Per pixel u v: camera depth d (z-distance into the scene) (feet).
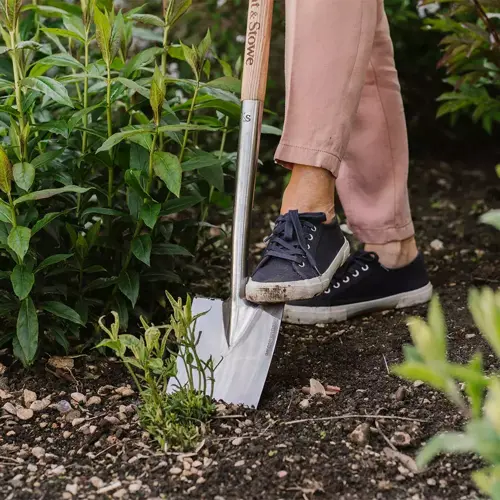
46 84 6.61
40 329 7.18
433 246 10.64
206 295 8.79
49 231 7.16
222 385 6.39
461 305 8.52
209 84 7.09
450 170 13.74
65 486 5.37
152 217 6.73
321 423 6.04
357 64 6.68
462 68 10.21
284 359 7.27
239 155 6.74
